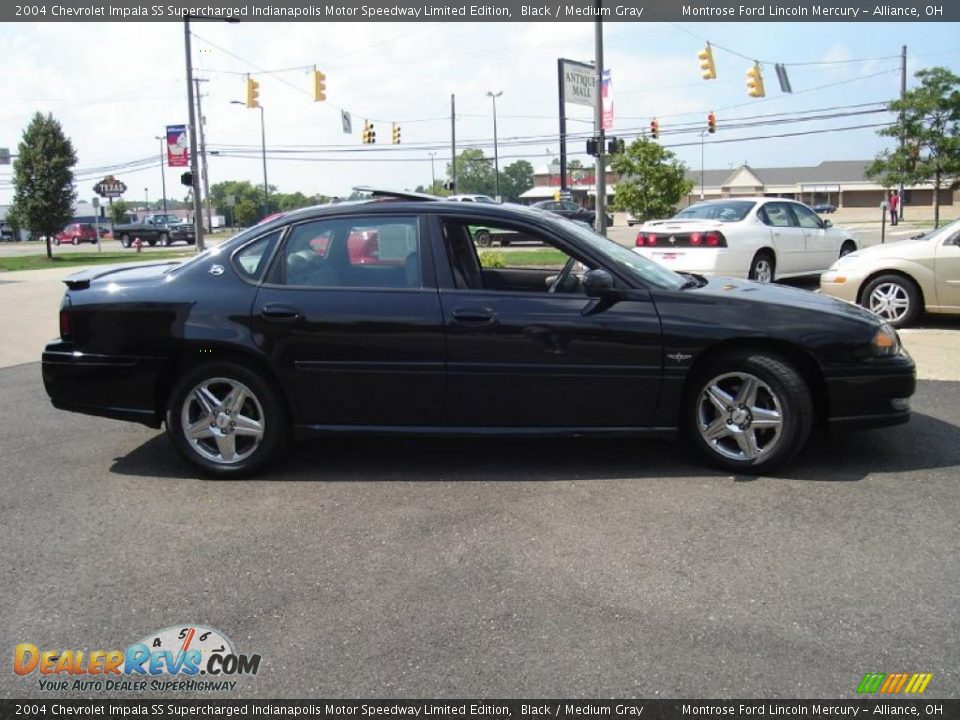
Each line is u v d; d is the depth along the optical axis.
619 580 3.59
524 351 4.75
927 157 24.14
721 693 2.80
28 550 4.02
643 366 4.73
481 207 5.00
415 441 5.70
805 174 81.19
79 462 5.41
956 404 6.30
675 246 12.09
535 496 4.59
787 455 4.73
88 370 5.04
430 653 3.06
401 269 4.90
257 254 5.01
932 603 3.33
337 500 4.62
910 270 9.25
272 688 2.88
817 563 3.70
